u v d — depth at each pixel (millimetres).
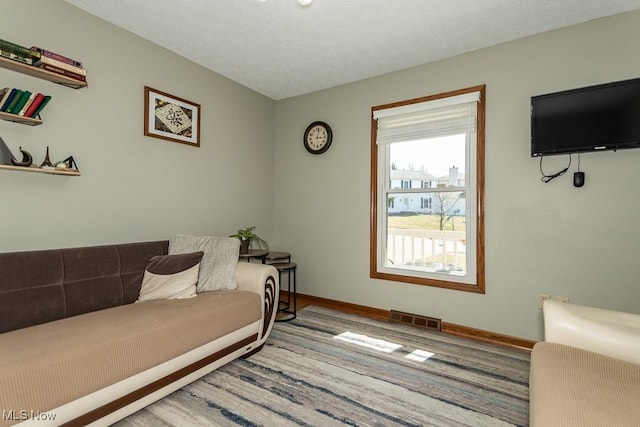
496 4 2006
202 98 2934
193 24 2264
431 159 2881
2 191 1761
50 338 1334
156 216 2557
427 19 2176
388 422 1510
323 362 2105
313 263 3555
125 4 2037
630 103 1976
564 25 2238
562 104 2170
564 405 951
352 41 2477
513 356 2238
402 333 2637
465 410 1610
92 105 2137
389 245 3137
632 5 1999
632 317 1343
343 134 3340
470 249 2643
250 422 1486
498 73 2500
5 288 1564
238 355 2043
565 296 2254
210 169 3027
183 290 2045
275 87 3443
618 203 2090
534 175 2361
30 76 1850
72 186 2045
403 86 2961
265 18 2184
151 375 1496
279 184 3844
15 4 1786
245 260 3189
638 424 862
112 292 1973
